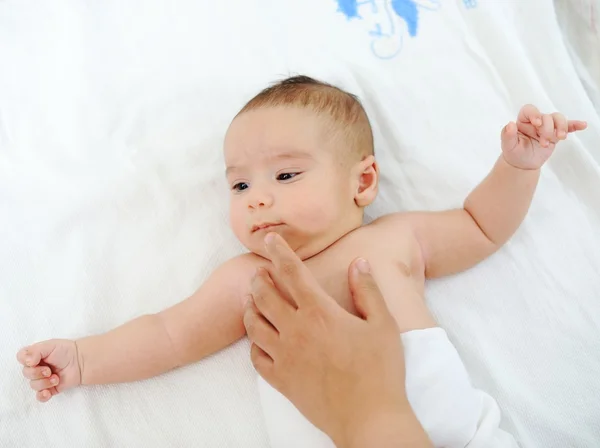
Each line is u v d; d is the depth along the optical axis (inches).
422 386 32.4
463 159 44.4
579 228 42.4
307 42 47.4
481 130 45.3
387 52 47.4
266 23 47.8
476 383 38.6
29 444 35.9
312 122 37.9
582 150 43.7
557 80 47.4
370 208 43.6
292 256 31.3
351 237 38.3
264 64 46.8
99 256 40.7
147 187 42.8
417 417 31.8
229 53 47.0
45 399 35.2
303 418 33.2
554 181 43.8
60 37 46.7
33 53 46.2
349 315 31.0
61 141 43.8
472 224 40.6
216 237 42.1
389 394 29.4
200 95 45.7
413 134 45.1
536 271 41.2
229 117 45.4
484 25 47.9
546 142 35.2
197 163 44.0
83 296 39.4
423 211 41.7
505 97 46.5
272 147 37.0
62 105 44.8
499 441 33.5
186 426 37.3
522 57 46.9
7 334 38.0
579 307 40.3
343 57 47.0
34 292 39.4
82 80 45.6
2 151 43.0
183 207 42.7
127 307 39.9
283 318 31.7
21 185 42.2
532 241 41.9
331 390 30.0
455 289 41.1
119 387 37.7
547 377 38.6
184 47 47.0
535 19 48.9
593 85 50.3
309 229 36.5
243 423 37.5
